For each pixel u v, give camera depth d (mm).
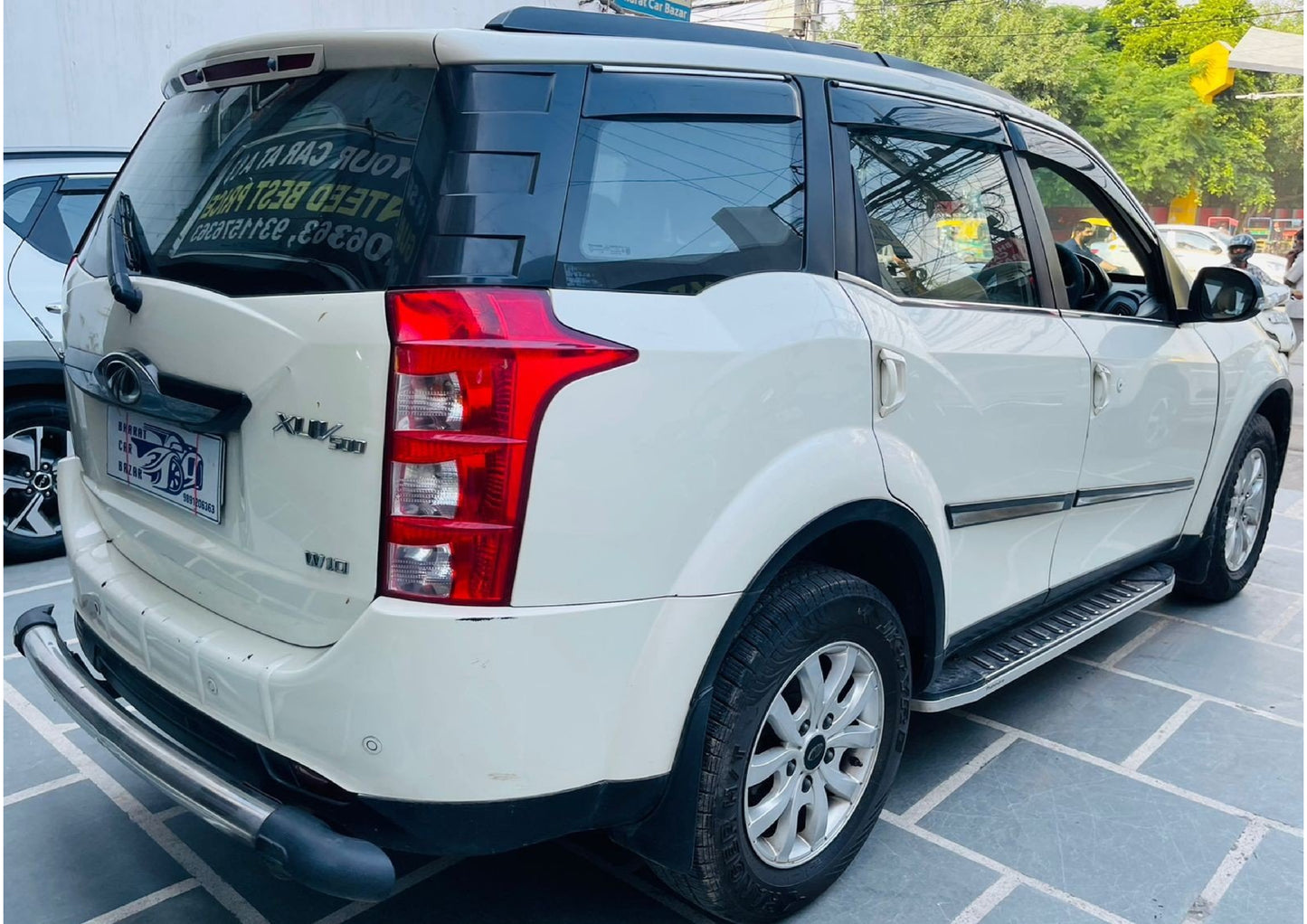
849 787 2389
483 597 1702
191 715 2002
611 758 1862
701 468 1899
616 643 1823
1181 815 2857
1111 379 3160
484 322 1687
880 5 30703
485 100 1812
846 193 2363
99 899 2361
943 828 2750
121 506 2316
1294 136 34906
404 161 1801
